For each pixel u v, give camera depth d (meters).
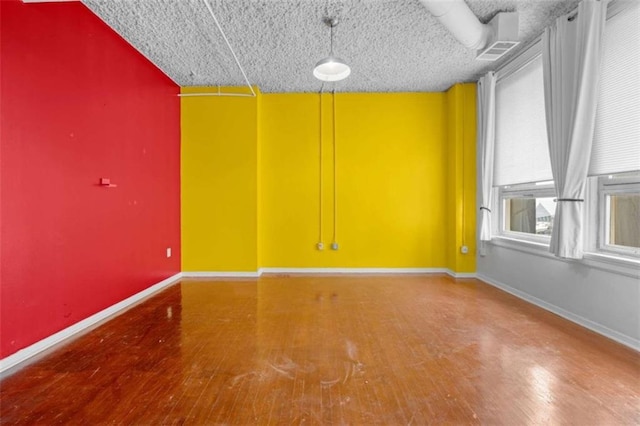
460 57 3.84
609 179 2.68
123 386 1.89
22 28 2.25
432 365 2.12
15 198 2.20
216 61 3.94
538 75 3.47
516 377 1.97
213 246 4.81
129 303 3.45
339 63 2.88
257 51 3.68
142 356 2.27
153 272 3.98
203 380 1.95
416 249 5.00
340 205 5.00
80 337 2.60
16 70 2.21
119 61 3.31
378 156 4.97
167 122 4.37
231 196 4.79
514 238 3.92
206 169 4.78
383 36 3.35
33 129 2.33
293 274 4.90
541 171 3.42
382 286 4.18
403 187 4.98
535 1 2.84
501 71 4.07
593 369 2.07
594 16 2.59
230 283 4.37
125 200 3.41
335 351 2.33
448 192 4.91
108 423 1.57
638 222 2.48
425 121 4.95
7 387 1.89
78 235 2.75
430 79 4.52
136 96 3.62
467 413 1.64
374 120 4.95
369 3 2.82
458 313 3.14
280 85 4.72
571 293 2.95
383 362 2.17
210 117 4.76
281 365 2.13
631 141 2.42
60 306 2.55
